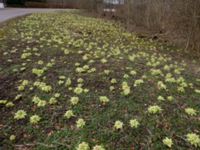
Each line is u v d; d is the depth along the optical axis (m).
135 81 4.88
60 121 3.59
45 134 3.32
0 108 3.98
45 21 14.38
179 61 8.00
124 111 3.80
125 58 7.00
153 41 11.73
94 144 3.08
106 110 3.83
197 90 4.73
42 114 3.78
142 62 6.70
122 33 13.09
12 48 7.52
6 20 13.62
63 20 15.75
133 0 16.45
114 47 8.84
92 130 3.34
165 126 3.43
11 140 3.21
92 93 4.41
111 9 22.73
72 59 6.49
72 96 4.32
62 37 9.60
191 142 3.08
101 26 14.89
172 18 11.16
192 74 6.15
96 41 9.70
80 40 9.30
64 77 5.11
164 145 3.04
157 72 5.59
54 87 4.69
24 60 6.33
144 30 14.35
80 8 30.12
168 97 4.23
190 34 10.13
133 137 3.20
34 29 11.10
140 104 4.02
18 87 4.70
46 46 7.90
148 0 14.74
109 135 3.24
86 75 5.28
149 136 3.21
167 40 11.79
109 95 4.34
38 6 35.53
